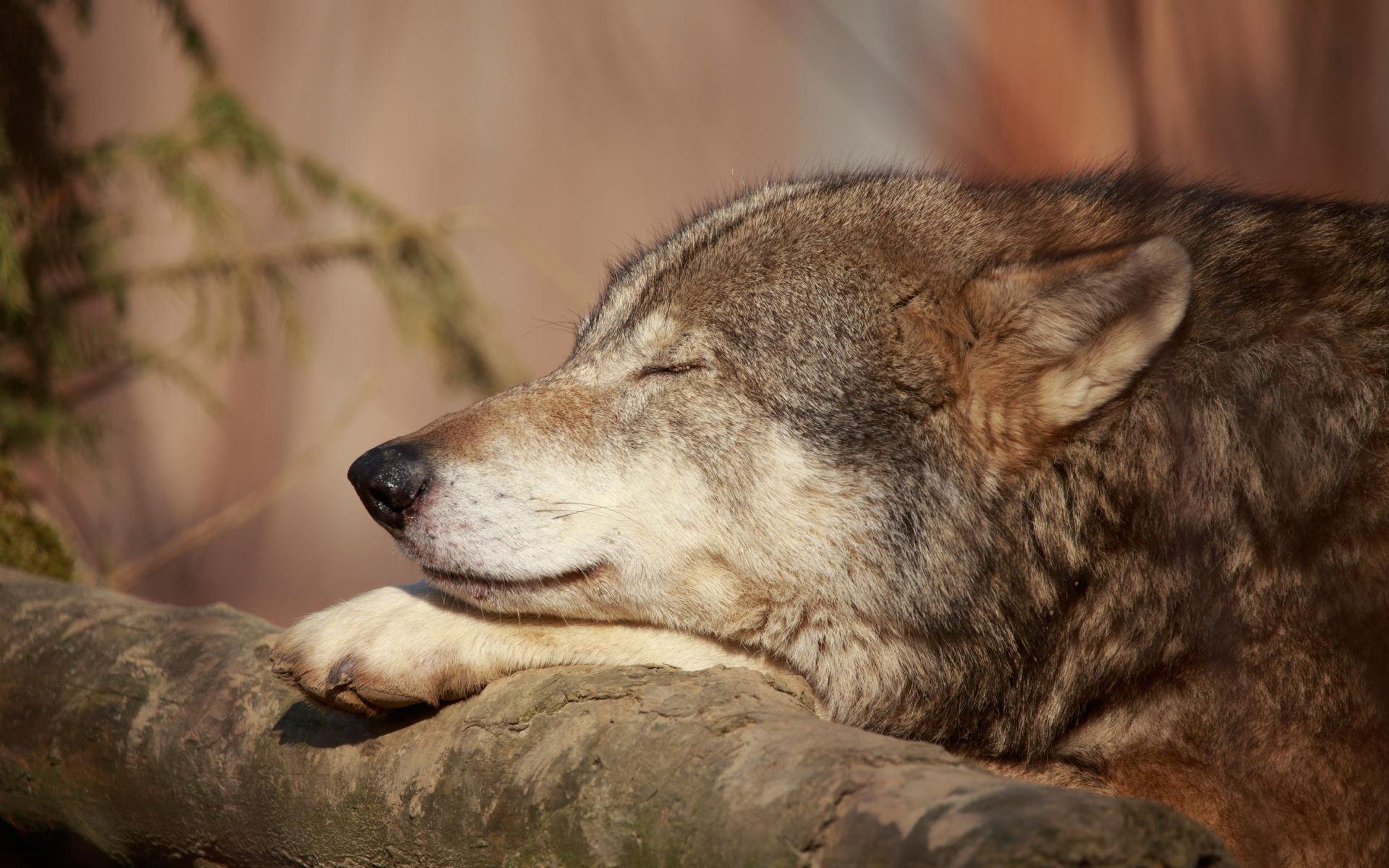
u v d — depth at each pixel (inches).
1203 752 255.9
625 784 193.8
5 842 300.4
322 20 1269.7
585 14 1368.1
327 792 233.6
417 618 255.4
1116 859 140.6
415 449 282.8
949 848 146.6
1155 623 261.7
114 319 527.2
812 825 165.3
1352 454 244.5
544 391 303.3
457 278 580.7
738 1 1398.9
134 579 542.9
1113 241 297.4
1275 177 591.2
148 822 260.8
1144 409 265.6
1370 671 236.8
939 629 274.5
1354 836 241.3
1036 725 273.4
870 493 278.2
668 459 289.0
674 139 1376.7
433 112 1363.2
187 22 528.1
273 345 922.7
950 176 342.3
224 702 257.8
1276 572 248.1
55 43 502.3
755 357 289.6
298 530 1058.1
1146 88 597.0
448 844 213.0
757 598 285.3
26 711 280.4
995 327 272.2
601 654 281.0
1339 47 593.3
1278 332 260.7
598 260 1376.7
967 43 696.4
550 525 281.1
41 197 475.8
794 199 320.2
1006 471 273.4
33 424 484.1
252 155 526.3
